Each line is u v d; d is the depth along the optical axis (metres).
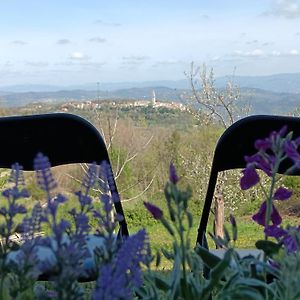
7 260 0.54
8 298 0.52
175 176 0.53
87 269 0.50
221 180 10.07
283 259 0.61
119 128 11.23
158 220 0.57
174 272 0.60
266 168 0.71
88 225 0.52
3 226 0.51
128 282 0.49
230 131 1.66
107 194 0.56
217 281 0.59
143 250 0.55
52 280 0.45
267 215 0.69
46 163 0.50
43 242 0.49
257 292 0.62
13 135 1.73
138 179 10.95
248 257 0.71
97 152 1.73
